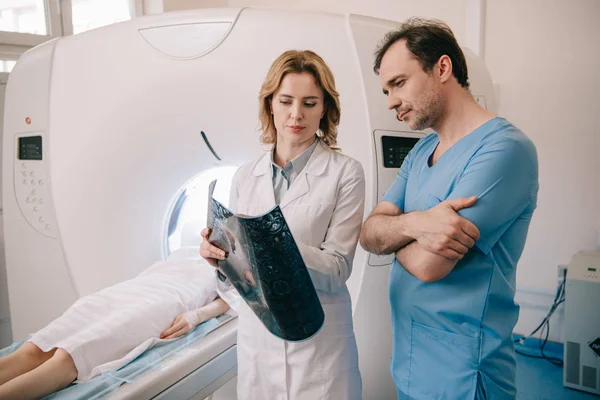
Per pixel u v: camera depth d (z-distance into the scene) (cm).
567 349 224
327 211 108
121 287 161
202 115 174
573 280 220
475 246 92
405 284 104
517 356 255
